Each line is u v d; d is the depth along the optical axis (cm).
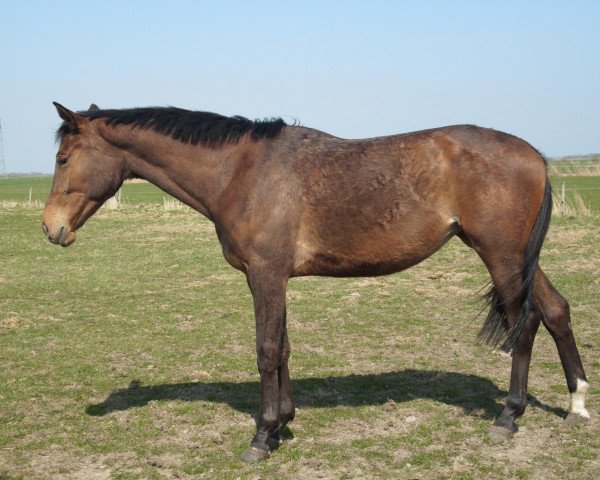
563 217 1709
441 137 418
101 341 736
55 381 596
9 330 788
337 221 420
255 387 573
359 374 596
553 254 1198
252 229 419
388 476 389
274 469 406
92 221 2031
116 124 452
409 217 414
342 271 439
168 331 779
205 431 473
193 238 1653
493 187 405
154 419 498
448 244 1382
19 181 6919
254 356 673
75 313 881
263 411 426
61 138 455
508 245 410
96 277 1161
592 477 381
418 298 923
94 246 1553
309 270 441
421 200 413
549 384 550
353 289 999
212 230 1788
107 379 602
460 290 962
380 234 418
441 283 1023
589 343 657
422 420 479
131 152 455
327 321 806
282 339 434
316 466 407
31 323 825
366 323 793
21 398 549
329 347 693
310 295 963
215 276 1155
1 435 469
